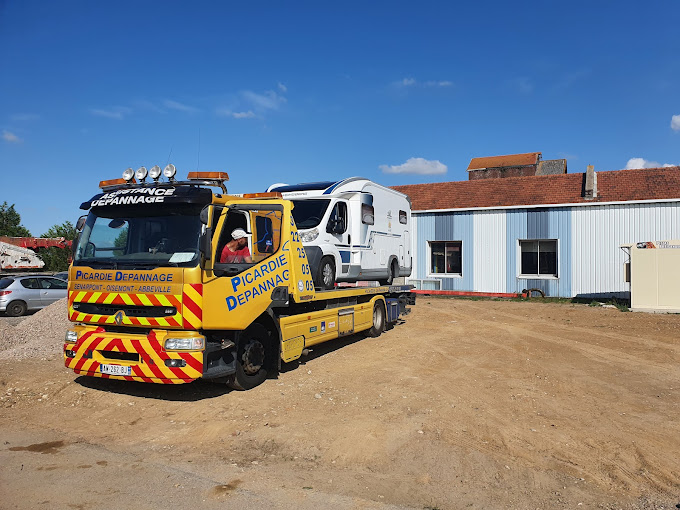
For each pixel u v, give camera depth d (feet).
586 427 20.22
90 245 23.04
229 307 22.31
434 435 19.11
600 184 72.69
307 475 15.69
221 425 19.84
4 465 16.10
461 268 76.89
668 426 20.39
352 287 37.37
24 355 32.09
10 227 166.50
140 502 13.73
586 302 65.72
